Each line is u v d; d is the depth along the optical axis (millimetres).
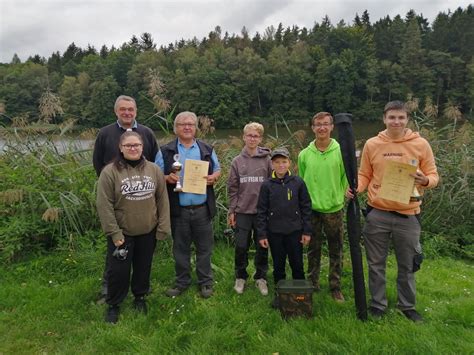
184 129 3979
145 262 3711
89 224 5445
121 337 3307
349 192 3588
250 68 45969
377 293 3721
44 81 22938
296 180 3824
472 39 62844
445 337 3234
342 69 49500
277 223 3789
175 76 29297
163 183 3680
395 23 71750
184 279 4215
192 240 4277
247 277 4414
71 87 20734
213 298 4082
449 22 72688
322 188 3928
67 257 4918
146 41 74188
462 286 4633
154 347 3158
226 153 6418
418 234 3572
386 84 53562
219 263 5059
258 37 73562
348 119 3562
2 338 3400
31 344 3322
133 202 3479
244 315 3672
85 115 19344
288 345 3127
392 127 3455
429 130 7316
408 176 3371
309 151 4023
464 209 6578
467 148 6875
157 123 6484
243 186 4148
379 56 69688
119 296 3660
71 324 3605
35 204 5223
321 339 3174
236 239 4242
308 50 58344
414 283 3680
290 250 3832
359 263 3580
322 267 4980
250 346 3191
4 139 5949
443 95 53062
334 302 3912
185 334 3314
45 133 6016
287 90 48062
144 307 3805
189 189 3963
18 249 4871
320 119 3857
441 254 6160
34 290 4238
